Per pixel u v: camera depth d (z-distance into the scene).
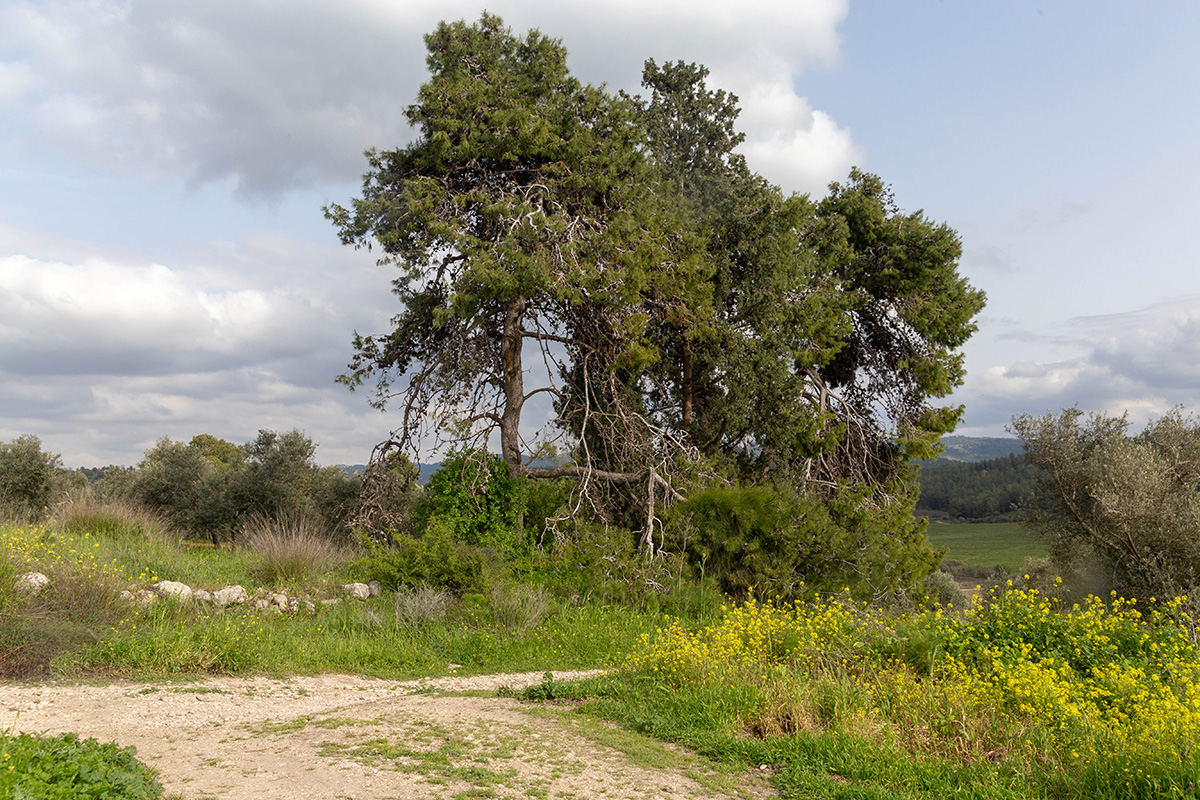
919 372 24.20
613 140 19.28
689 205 22.09
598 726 7.21
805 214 21.62
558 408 20.83
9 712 6.64
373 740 6.39
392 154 19.14
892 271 24.23
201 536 29.41
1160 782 5.43
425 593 13.17
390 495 20.62
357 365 21.05
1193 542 20.25
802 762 6.29
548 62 19.38
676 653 8.79
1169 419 23.88
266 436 30.91
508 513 19.25
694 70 25.55
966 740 6.71
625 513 20.09
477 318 19.23
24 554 10.52
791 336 22.02
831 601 14.70
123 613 10.09
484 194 17.89
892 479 24.27
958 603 24.83
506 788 5.30
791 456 21.80
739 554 17.48
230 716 7.27
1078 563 23.97
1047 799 5.68
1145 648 9.20
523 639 12.39
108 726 6.55
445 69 19.33
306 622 11.92
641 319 18.33
